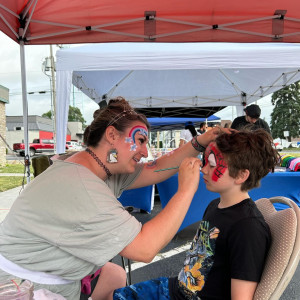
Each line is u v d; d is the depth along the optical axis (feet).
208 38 11.64
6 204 18.79
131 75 20.95
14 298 2.41
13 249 3.19
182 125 35.78
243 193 3.43
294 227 2.87
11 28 10.49
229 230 3.22
